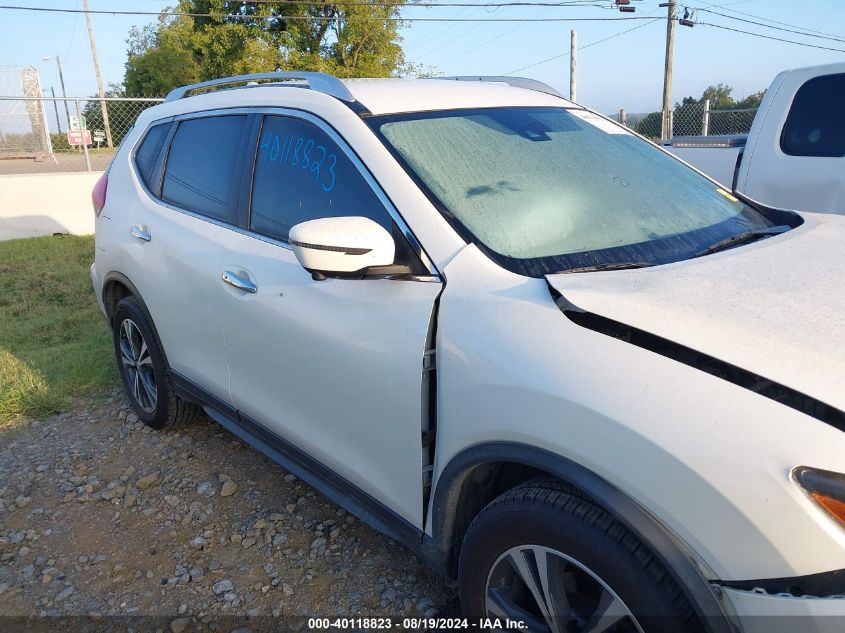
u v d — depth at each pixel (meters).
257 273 2.76
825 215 2.83
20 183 10.58
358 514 2.57
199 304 3.14
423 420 2.14
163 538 3.08
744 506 1.49
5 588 2.81
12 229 10.59
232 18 26.31
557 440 1.74
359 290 2.32
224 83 3.47
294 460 2.84
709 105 14.16
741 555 1.50
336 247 2.04
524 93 3.15
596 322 1.83
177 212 3.41
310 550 2.94
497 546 1.96
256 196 2.91
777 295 1.88
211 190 3.21
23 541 3.11
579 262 2.19
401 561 2.85
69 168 14.33
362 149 2.46
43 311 6.50
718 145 5.79
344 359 2.36
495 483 2.19
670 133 15.98
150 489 3.48
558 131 2.89
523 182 2.50
